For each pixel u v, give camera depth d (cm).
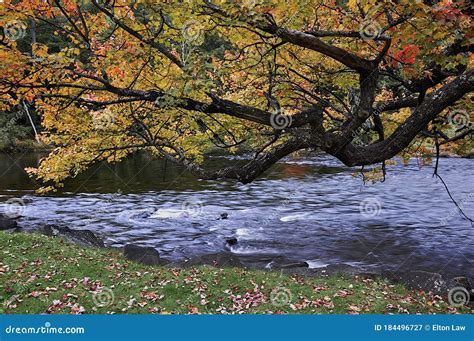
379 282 987
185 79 587
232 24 550
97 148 859
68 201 2136
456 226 1639
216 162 3148
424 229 1612
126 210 1953
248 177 709
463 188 2275
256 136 841
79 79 675
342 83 884
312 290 901
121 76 729
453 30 491
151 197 2241
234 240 1488
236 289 901
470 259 1283
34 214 1873
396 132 631
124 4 604
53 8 628
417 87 729
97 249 1226
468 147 984
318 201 2119
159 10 569
